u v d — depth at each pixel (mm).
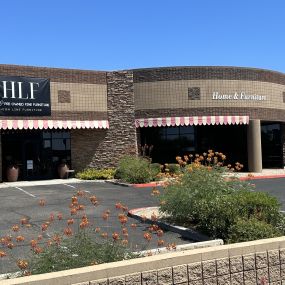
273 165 34219
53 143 28062
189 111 28547
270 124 34375
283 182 23953
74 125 27266
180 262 5199
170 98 28531
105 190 21516
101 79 28422
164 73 28594
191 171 13305
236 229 9430
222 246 5645
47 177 27812
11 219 13938
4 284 4348
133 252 7688
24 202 17672
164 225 12172
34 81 26188
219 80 28891
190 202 12000
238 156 31422
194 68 28672
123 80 28828
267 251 5828
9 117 25406
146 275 4992
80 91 27656
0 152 25625
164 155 30219
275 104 31266
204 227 10711
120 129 28656
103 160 28484
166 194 12898
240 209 10117
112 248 6855
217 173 13195
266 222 9945
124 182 24203
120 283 4840
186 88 28562
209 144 30859
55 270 6246
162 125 28453
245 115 29406
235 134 31406
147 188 22312
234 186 13008
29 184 24359
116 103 28672
